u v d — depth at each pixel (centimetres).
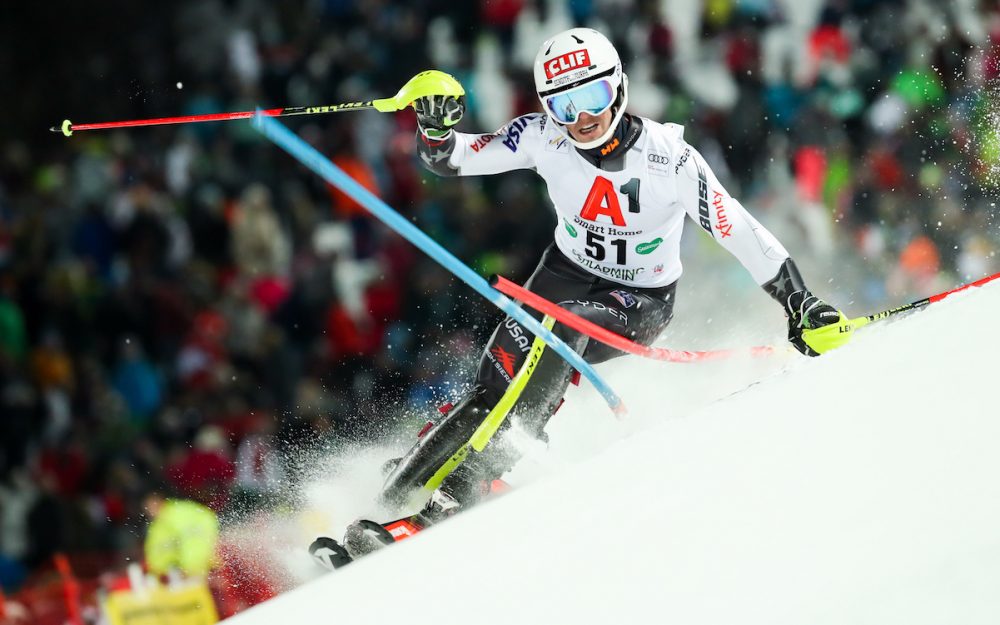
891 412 950
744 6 3825
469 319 3141
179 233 3094
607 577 829
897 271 3525
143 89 3416
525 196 3291
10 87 3281
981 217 3638
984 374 958
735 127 3675
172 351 2922
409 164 3366
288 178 3275
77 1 3403
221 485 2706
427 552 983
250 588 1975
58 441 2734
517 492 1080
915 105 3778
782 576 768
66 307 2928
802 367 1207
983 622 677
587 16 3788
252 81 3459
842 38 3822
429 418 2544
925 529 763
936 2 3916
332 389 2967
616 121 1298
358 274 3134
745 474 923
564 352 1299
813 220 3588
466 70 3678
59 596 2119
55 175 3122
